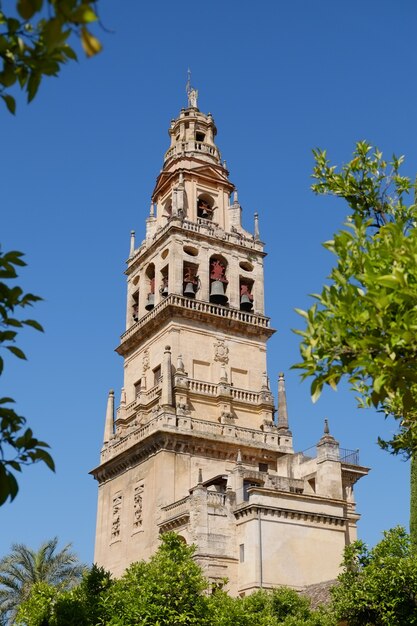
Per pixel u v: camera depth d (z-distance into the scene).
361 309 13.44
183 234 70.12
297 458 62.09
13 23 8.85
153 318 67.75
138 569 37.91
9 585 67.19
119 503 63.69
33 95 9.05
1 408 9.52
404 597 34.41
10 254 10.47
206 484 57.22
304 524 52.91
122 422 68.38
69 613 36.03
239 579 50.66
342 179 21.25
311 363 13.80
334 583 47.38
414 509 40.91
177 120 81.56
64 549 70.25
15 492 9.00
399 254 13.49
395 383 13.30
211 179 76.38
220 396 64.62
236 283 71.25
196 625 35.91
